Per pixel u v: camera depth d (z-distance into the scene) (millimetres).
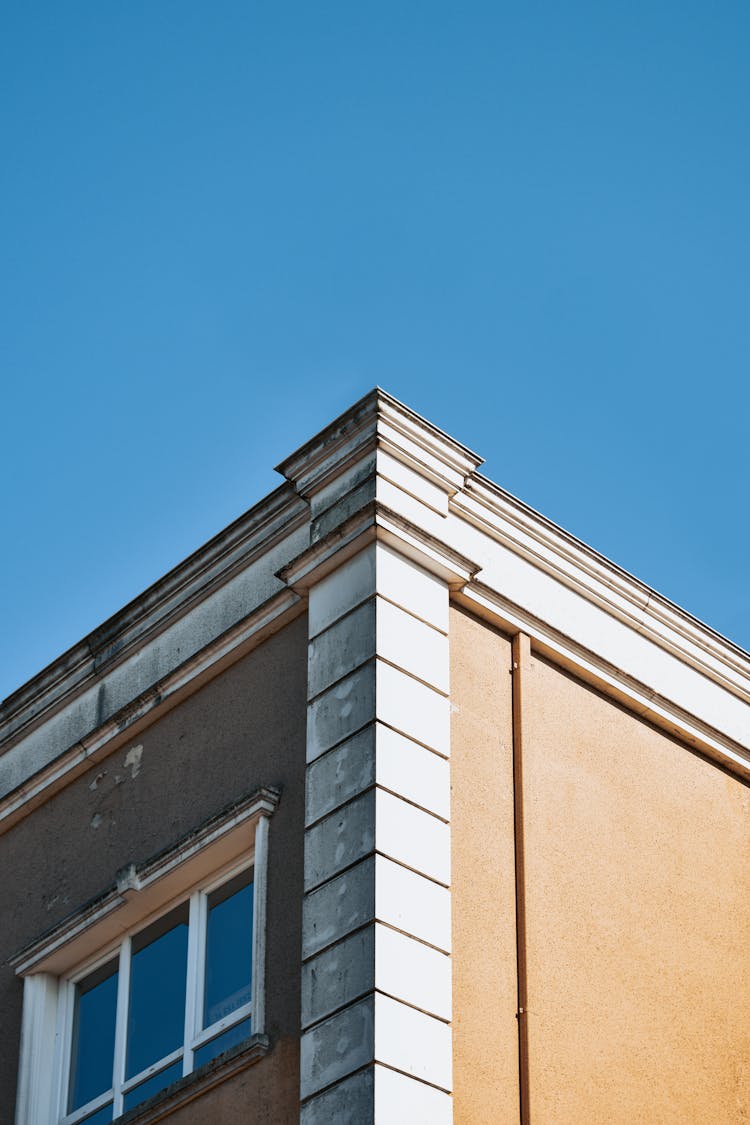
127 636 12023
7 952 11758
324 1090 8914
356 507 10594
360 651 10133
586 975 10195
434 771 9945
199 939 10570
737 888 11531
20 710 12664
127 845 11258
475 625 10875
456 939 9648
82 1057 11141
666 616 11969
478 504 11164
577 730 11070
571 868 10492
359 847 9477
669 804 11414
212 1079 9594
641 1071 10172
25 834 12234
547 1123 9492
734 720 12156
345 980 9133
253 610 11070
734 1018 10938
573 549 11570
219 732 11016
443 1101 8953
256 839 10203
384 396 10773
